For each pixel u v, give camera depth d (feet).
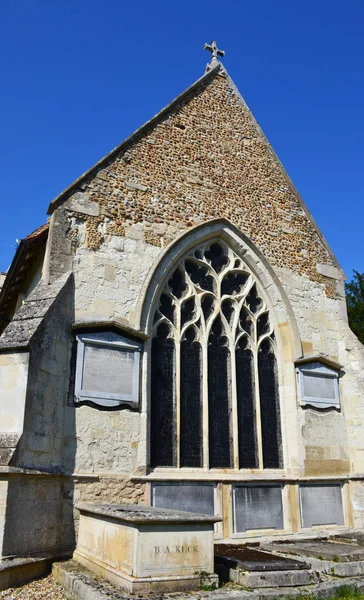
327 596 20.88
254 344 39.19
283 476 36.22
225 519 32.65
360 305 73.56
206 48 47.39
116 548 21.71
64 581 22.84
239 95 45.98
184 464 33.71
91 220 34.32
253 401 37.91
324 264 44.88
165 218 37.47
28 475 24.88
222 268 40.06
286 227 43.80
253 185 43.27
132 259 35.04
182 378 35.50
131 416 31.68
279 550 28.48
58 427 28.96
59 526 27.48
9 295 43.70
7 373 26.37
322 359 40.27
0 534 23.04
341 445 39.93
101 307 32.83
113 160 36.65
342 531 37.11
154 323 35.22
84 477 29.01
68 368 30.55
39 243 36.11
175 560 20.54
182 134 40.98
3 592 21.93
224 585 21.17
